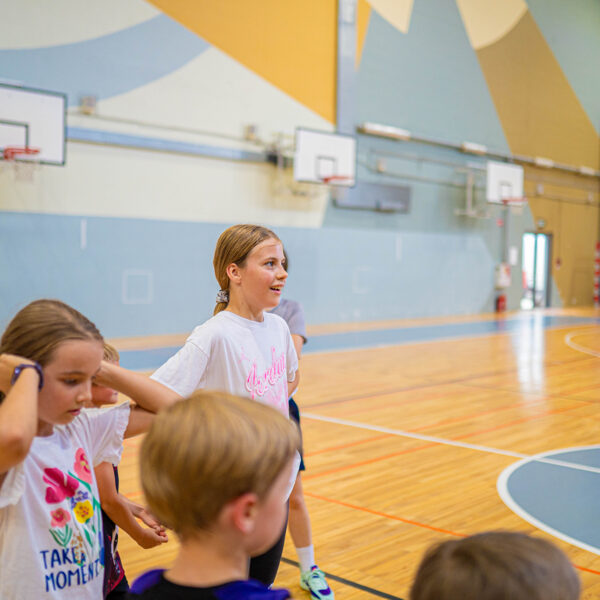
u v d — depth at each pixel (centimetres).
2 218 835
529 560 73
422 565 79
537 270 1667
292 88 1120
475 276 1484
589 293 1816
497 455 421
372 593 238
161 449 79
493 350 929
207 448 76
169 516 80
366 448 436
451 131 1391
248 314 182
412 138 1305
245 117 1066
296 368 199
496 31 1464
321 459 411
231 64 1042
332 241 1202
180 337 976
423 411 547
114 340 933
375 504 333
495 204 1470
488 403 580
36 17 851
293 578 251
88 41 896
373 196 1249
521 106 1542
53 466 113
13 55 836
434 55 1345
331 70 1171
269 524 81
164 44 968
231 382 171
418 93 1320
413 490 354
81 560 114
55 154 846
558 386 665
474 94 1432
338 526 303
